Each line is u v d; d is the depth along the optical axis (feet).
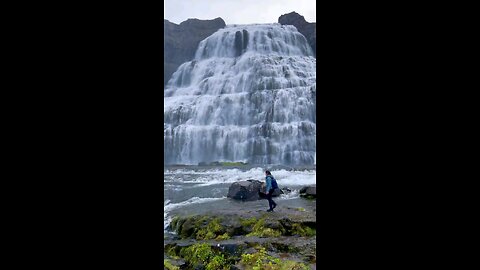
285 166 71.67
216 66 107.34
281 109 89.61
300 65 101.40
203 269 22.11
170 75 123.54
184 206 33.50
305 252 22.15
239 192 36.52
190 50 128.88
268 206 32.50
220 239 25.12
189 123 91.97
